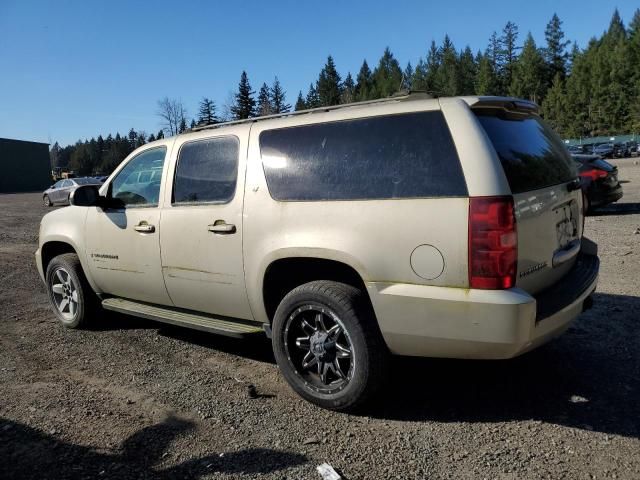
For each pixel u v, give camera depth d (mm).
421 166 3240
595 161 12953
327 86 101188
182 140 4562
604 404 3590
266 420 3531
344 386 3545
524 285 3193
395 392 3895
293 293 3689
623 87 91062
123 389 4059
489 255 2994
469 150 3115
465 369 4254
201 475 2916
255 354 4793
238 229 3975
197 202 4312
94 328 5664
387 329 3330
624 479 2797
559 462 2961
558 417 3449
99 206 5000
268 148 3934
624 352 4426
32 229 16156
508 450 3096
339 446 3188
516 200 3102
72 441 3291
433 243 3129
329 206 3531
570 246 3855
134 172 4945
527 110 3734
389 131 3420
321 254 3512
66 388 4094
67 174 69000
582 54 106562
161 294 4707
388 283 3289
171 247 4461
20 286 7836
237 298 4105
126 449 3191
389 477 2871
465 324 3070
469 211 3037
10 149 62594
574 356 4379
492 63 108375
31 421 3553
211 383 4148
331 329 3600
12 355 4855
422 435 3297
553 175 3668
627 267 7309
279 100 84000
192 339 5234
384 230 3287
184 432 3387
